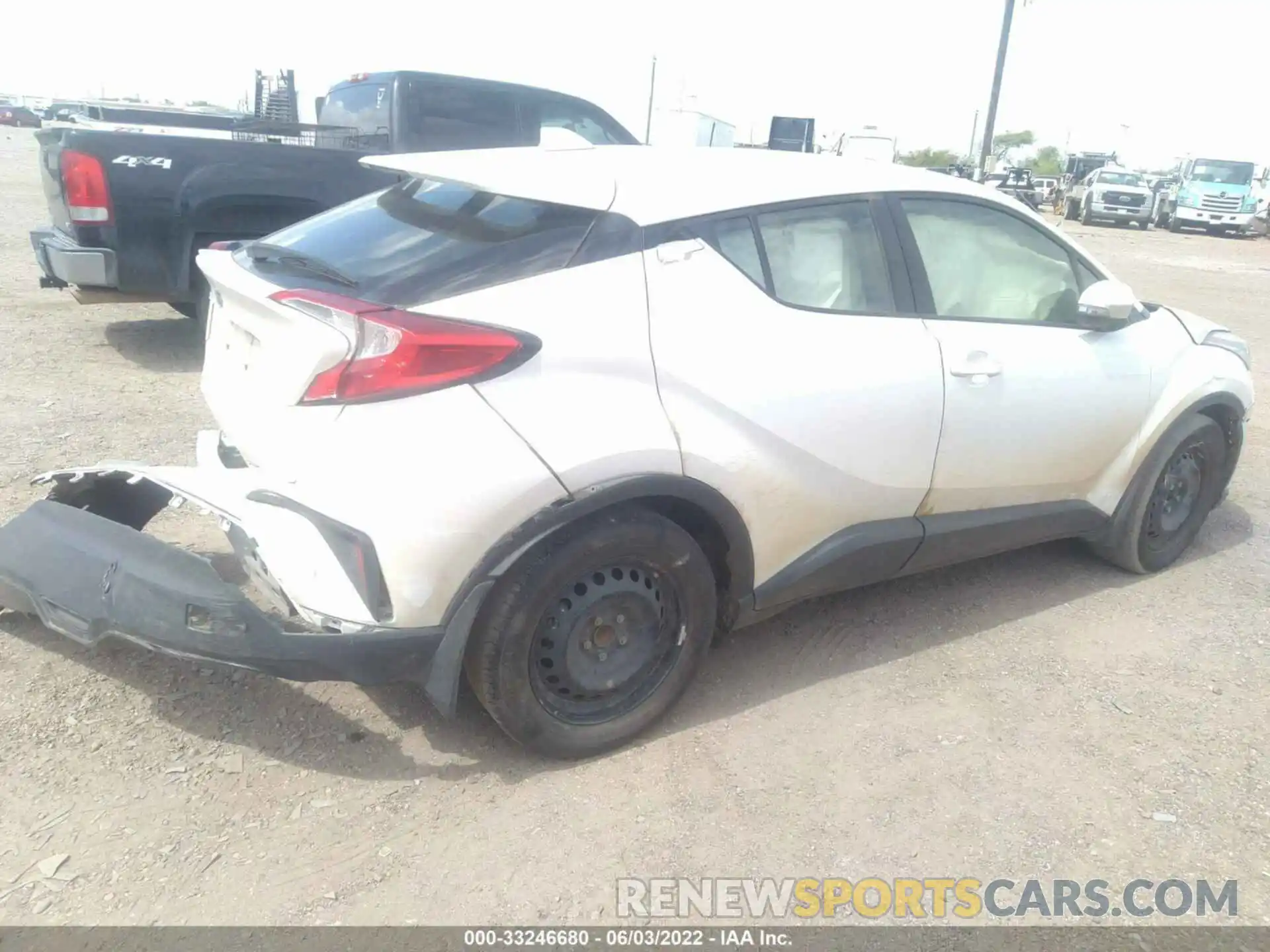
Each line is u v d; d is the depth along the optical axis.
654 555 2.99
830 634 3.91
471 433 2.67
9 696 3.19
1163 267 18.03
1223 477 4.71
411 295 2.79
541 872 2.62
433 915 2.47
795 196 3.37
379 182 7.24
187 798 2.82
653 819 2.83
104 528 2.96
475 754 3.08
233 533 2.94
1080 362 3.96
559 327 2.82
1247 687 3.64
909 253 3.60
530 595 2.79
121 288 6.58
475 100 7.86
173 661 3.43
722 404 3.05
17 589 3.01
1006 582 4.44
